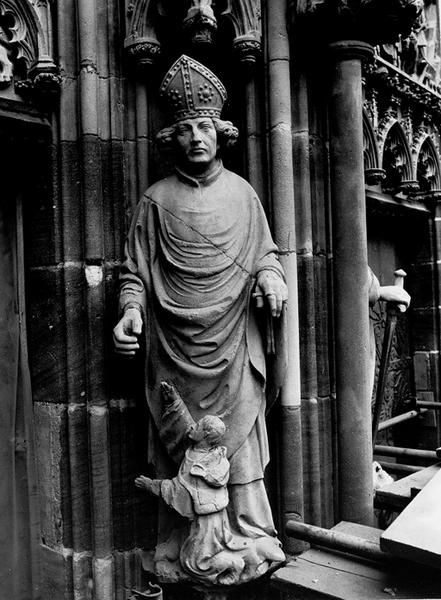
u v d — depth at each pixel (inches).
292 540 87.1
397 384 161.0
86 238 84.1
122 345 75.9
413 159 144.6
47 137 85.7
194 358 77.0
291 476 87.7
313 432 91.4
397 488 88.0
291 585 70.4
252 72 89.8
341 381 91.7
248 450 78.6
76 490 85.0
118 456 86.7
